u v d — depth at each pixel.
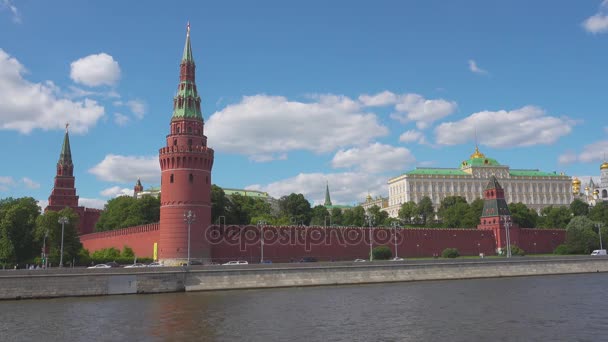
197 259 99.69
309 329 49.22
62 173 172.50
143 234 114.56
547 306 62.50
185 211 100.62
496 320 53.56
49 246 113.75
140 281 76.31
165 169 103.00
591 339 44.72
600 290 78.38
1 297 68.75
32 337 46.09
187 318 54.75
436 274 98.62
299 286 85.88
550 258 111.62
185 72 108.06
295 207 182.62
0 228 104.81
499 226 146.62
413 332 47.84
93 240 142.62
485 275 103.38
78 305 64.19
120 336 46.34
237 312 58.53
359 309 60.56
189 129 104.88
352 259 123.88
